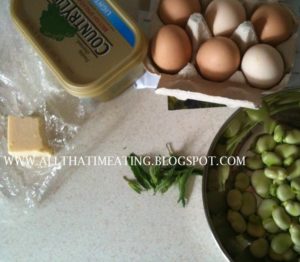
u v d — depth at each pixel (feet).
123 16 1.17
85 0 1.20
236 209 1.24
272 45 1.17
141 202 1.27
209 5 1.17
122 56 1.17
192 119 1.31
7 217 1.28
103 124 1.33
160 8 1.19
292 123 1.29
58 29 1.19
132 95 1.33
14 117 1.27
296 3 1.28
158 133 1.31
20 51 1.37
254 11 1.19
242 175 1.26
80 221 1.27
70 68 1.18
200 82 1.15
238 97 1.12
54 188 1.30
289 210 1.19
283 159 1.24
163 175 1.25
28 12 1.21
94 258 1.25
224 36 1.16
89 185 1.29
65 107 1.34
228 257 1.13
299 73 1.27
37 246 1.26
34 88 1.35
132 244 1.25
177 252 1.23
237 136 1.27
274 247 1.19
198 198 1.26
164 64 1.15
